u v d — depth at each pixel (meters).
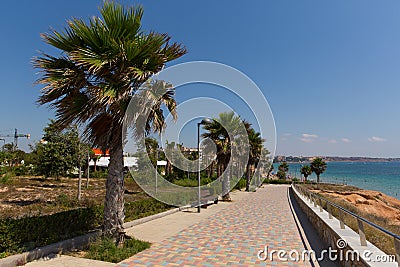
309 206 11.62
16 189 20.81
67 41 6.38
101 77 6.65
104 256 6.24
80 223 7.95
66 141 18.23
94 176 36.81
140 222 10.59
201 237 8.59
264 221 11.64
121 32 6.55
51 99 6.55
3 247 5.88
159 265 6.00
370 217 11.40
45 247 6.31
